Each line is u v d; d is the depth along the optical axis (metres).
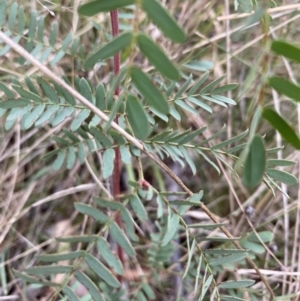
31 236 0.44
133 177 0.41
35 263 0.42
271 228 0.45
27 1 0.45
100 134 0.21
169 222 0.23
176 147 0.25
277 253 0.44
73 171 0.46
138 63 0.44
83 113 0.23
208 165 0.47
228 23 0.46
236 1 0.23
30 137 0.47
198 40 0.48
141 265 0.42
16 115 0.22
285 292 0.40
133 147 0.24
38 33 0.28
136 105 0.14
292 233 0.45
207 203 0.46
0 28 0.27
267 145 0.47
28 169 0.46
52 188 0.46
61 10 0.44
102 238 0.20
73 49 0.29
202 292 0.24
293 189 0.46
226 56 0.48
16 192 0.45
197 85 0.25
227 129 0.48
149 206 0.45
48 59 0.43
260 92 0.15
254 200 0.46
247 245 0.35
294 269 0.42
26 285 0.40
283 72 0.49
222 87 0.25
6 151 0.46
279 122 0.14
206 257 0.26
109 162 0.21
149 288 0.35
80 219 0.45
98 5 0.14
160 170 0.47
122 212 0.21
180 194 0.22
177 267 0.41
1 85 0.23
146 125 0.15
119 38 0.13
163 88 0.27
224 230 0.26
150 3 0.12
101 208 0.44
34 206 0.43
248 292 0.34
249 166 0.14
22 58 0.27
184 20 0.48
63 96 0.23
